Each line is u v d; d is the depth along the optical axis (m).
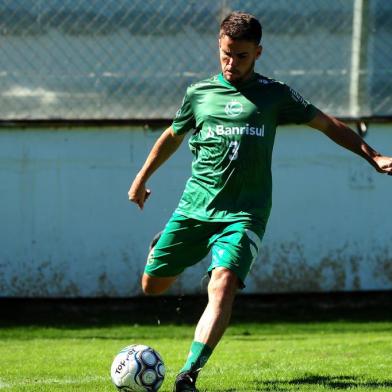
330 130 20.95
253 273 41.44
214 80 20.75
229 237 19.39
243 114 20.14
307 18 42.28
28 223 40.88
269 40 42.16
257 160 20.05
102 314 40.53
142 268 41.09
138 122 41.06
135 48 41.66
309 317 39.88
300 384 20.52
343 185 41.88
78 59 41.56
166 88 41.78
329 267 41.81
